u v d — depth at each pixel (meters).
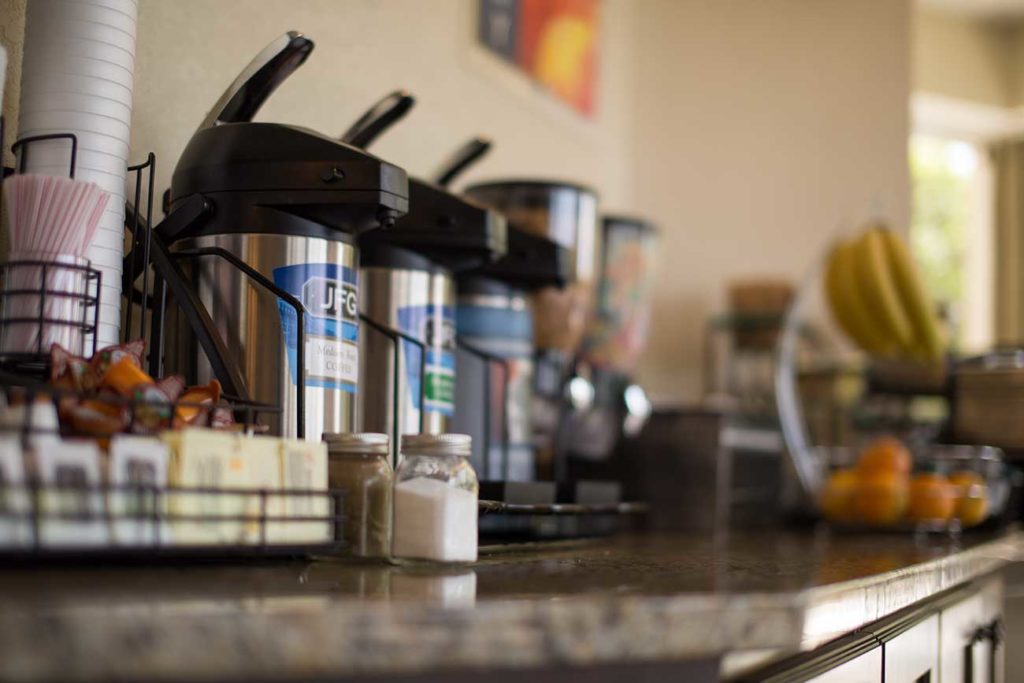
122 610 0.50
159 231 0.99
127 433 0.71
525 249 1.34
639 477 2.01
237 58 1.33
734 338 2.71
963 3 4.24
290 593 0.62
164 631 0.50
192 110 1.26
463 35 1.87
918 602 1.19
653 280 2.10
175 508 0.68
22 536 0.60
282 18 1.41
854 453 2.49
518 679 0.61
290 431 0.95
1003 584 1.76
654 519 1.99
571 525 1.22
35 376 0.79
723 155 2.81
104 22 0.94
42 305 0.78
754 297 2.65
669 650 0.63
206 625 0.51
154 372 0.94
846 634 0.94
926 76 4.28
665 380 2.70
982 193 4.68
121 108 0.95
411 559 0.83
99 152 0.93
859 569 1.01
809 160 2.88
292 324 0.95
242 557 0.78
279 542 0.75
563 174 2.30
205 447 0.71
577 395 1.88
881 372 2.64
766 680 0.75
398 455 1.07
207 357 0.93
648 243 2.07
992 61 4.41
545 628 0.59
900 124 2.95
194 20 1.26
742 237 2.82
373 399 1.16
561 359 1.60
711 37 2.82
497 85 1.99
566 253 1.37
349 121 1.54
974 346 4.65
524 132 2.11
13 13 1.03
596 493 1.25
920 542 1.77
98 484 0.64
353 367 1.00
